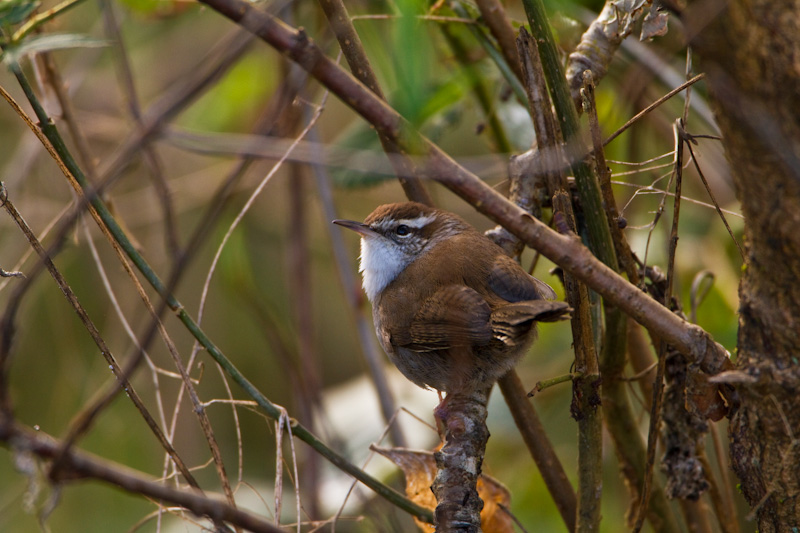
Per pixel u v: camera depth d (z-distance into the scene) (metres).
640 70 7.17
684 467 7.20
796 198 4.77
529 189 7.27
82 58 11.62
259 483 12.02
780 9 4.46
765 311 5.22
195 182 12.77
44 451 4.08
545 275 11.84
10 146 13.30
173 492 4.24
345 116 14.25
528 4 6.30
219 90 13.34
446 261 8.22
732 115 4.72
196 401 6.55
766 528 5.57
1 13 5.36
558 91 6.33
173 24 13.86
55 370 12.15
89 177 8.71
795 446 5.24
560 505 7.65
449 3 8.81
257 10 4.73
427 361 8.23
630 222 10.62
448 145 13.31
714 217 10.90
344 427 11.61
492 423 11.23
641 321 5.64
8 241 10.71
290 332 12.19
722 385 5.87
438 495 6.32
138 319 10.09
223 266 11.80
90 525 11.50
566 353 11.73
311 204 14.31
